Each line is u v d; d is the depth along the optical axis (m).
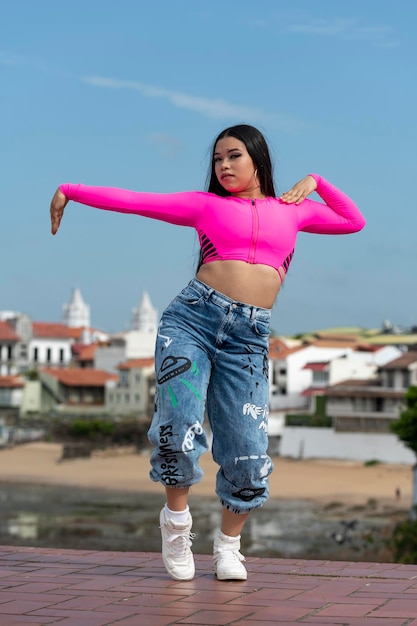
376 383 84.31
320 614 4.51
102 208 5.52
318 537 47.22
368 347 107.19
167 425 5.31
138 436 99.31
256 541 45.97
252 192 5.61
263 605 4.75
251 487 5.50
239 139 5.52
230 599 4.92
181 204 5.50
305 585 5.34
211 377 5.51
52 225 5.55
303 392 96.25
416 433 45.75
